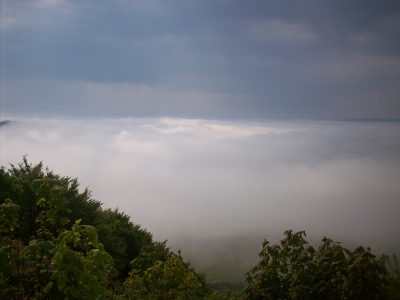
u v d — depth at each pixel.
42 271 4.72
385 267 5.16
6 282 4.42
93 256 4.38
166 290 6.02
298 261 4.55
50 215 4.84
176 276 6.12
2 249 4.39
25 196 17.38
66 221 5.03
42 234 5.31
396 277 4.91
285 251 5.11
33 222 16.61
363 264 4.15
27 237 15.74
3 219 4.81
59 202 4.82
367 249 4.43
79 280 4.14
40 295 4.55
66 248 4.27
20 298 4.54
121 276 20.92
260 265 5.04
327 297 4.27
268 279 4.79
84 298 4.42
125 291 6.54
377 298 4.13
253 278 5.04
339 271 4.47
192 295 6.30
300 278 4.41
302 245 5.07
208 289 7.73
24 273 4.61
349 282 4.16
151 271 6.17
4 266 4.25
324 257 4.54
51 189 4.86
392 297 4.41
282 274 4.96
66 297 4.34
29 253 4.77
